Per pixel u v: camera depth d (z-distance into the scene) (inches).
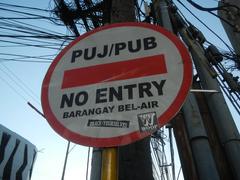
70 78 67.1
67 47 74.4
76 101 61.8
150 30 71.1
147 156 79.0
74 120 59.0
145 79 61.2
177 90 57.7
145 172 74.4
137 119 55.6
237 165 106.5
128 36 71.7
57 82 67.1
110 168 51.3
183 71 59.9
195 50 134.9
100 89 62.4
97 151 106.0
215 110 125.0
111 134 54.9
